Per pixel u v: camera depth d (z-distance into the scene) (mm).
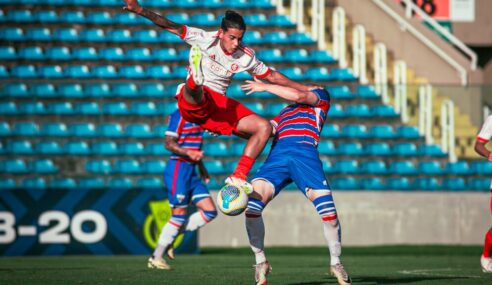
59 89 36938
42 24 44188
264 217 36062
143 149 37156
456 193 37469
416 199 37156
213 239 35875
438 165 38938
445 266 26297
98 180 36531
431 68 46719
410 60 46844
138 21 45219
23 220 31516
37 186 35844
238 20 16750
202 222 24953
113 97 37344
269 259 30516
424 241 37188
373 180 38750
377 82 43156
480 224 37531
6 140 35812
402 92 39344
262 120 16641
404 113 39344
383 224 36938
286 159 17016
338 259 17062
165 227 24219
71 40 43562
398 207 37031
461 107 38906
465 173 38812
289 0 48875
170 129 24250
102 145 36812
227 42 16828
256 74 17516
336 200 36719
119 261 28078
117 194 32312
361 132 39219
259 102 38875
